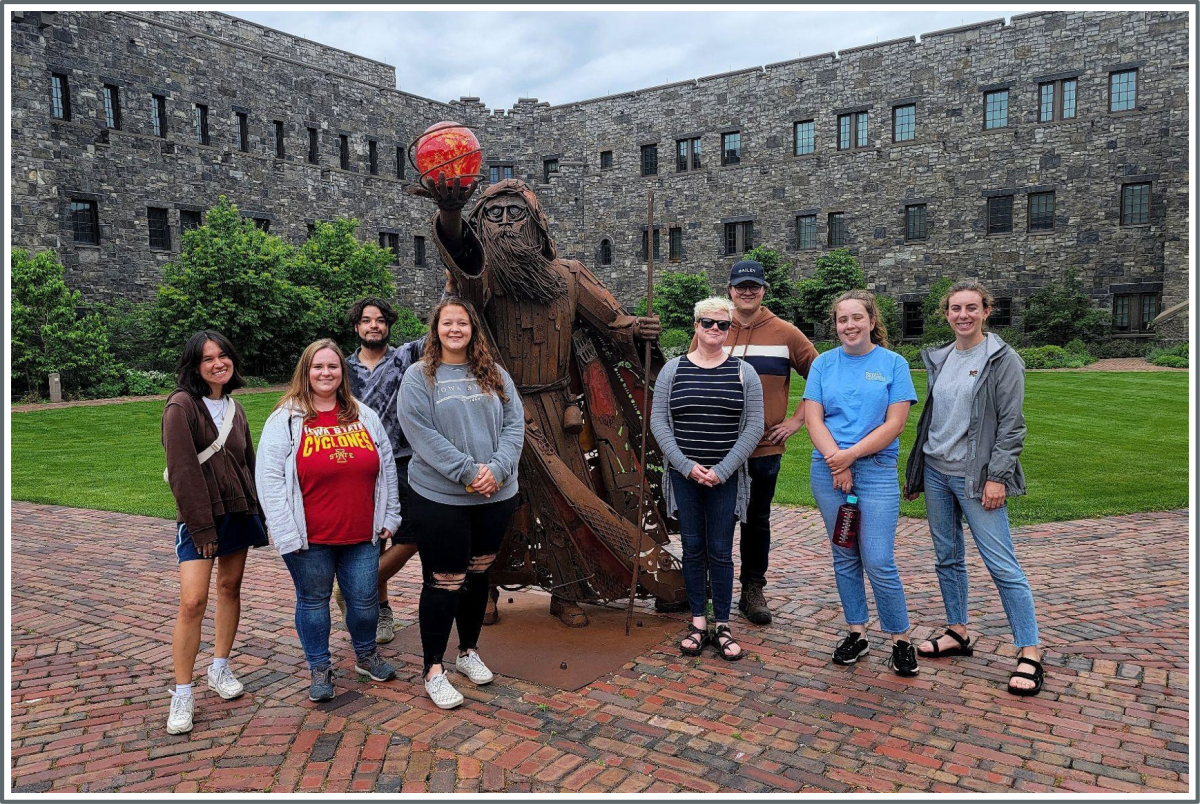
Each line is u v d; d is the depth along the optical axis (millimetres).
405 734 3355
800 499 8523
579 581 4566
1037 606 4898
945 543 4094
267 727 3455
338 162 31859
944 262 29000
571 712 3545
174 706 3420
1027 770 2982
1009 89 27594
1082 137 26469
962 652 4176
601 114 35594
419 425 3553
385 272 28453
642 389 4980
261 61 28922
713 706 3592
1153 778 2908
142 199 25250
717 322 4105
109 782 2988
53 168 22078
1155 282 25516
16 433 14336
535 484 4410
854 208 30547
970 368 3910
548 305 4422
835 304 4062
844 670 3996
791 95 31516
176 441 3363
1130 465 9445
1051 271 27219
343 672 4094
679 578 4844
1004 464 3691
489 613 4770
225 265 22422
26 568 6254
